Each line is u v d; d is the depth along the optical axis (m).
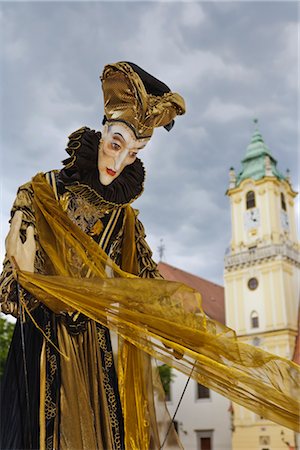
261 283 41.19
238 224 44.59
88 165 4.50
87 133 4.54
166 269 48.78
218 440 38.09
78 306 3.95
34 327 4.25
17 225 4.04
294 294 41.03
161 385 4.71
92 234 4.66
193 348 4.14
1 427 3.94
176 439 4.46
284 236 43.00
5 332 27.59
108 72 4.68
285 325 38.75
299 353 37.81
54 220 4.27
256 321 40.53
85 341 4.42
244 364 4.08
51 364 4.17
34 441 3.86
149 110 4.62
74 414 4.02
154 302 4.11
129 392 4.53
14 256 3.91
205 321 4.23
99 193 4.59
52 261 4.11
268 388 4.01
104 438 4.17
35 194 4.27
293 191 46.06
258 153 46.78
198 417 39.66
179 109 4.84
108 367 4.49
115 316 4.02
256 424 36.59
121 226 4.93
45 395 4.03
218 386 4.21
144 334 4.15
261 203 43.91
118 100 4.63
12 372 4.07
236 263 42.94
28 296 4.07
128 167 4.80
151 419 4.54
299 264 42.75
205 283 50.88
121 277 4.27
